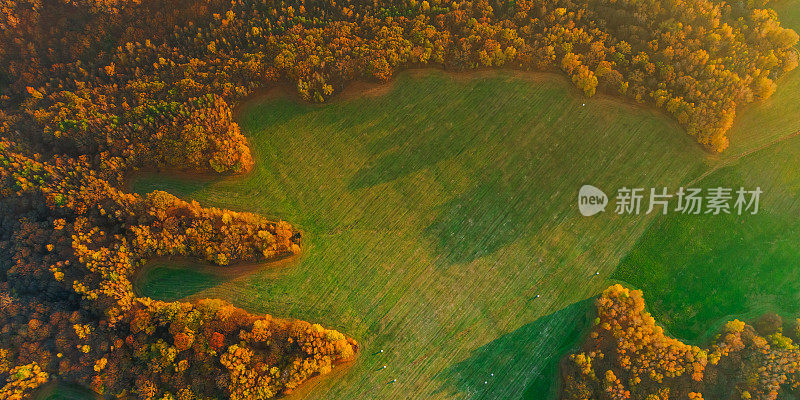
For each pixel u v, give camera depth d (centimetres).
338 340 7962
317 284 8575
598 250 8612
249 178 9125
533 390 8088
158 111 8906
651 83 8956
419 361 8238
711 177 8825
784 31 8806
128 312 8019
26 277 8150
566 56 9119
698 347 8044
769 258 8512
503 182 8969
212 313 8025
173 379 7694
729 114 8588
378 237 8788
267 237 8356
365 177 9106
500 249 8662
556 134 9156
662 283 8475
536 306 8406
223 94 9169
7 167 8519
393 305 8462
